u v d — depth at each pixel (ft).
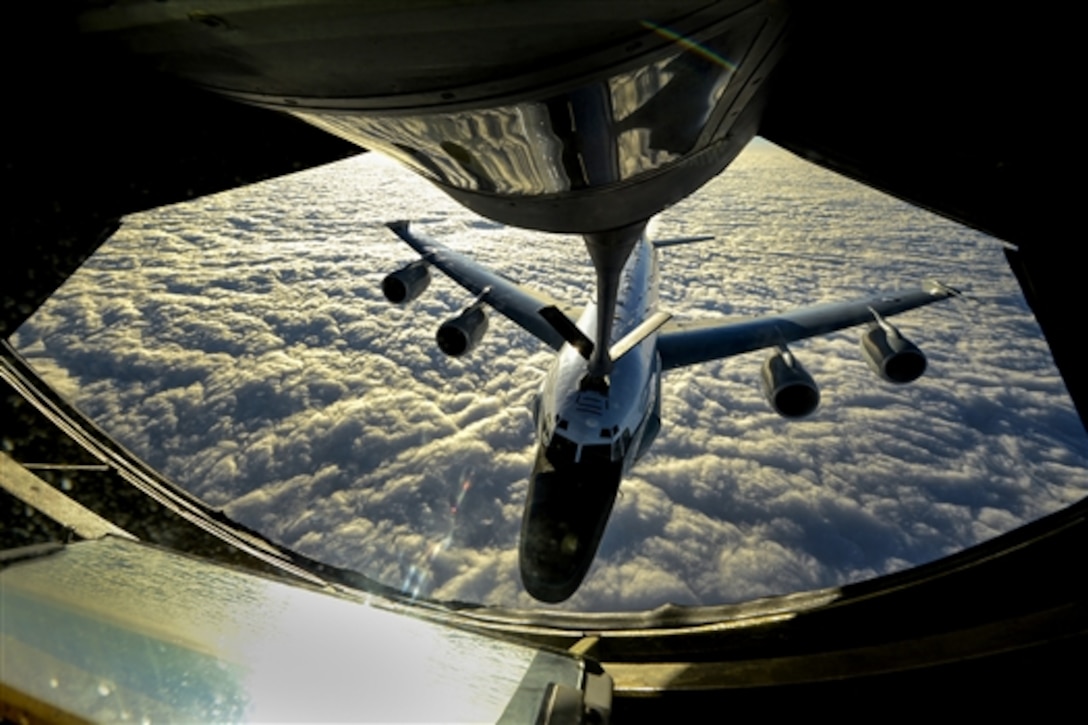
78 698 8.52
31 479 30.66
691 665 21.58
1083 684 15.80
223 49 12.55
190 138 23.24
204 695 9.08
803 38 16.43
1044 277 17.37
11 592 10.30
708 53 13.74
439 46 11.60
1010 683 16.51
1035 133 16.40
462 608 32.58
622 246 25.66
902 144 18.78
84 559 12.64
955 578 22.17
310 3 10.41
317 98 14.37
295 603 12.21
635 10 11.21
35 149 19.92
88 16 13.21
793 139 20.53
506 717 9.96
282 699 9.34
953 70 16.01
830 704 17.95
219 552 33.17
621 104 14.26
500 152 16.46
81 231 22.74
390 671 10.50
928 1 15.33
